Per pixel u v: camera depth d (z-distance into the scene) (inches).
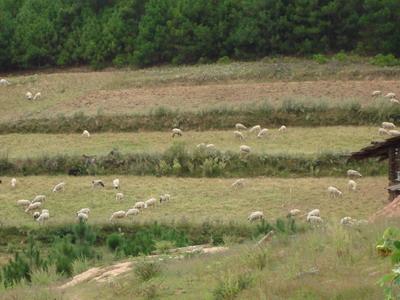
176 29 6658.5
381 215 2541.8
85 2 7401.6
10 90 5935.0
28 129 5024.6
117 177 4192.9
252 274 1743.4
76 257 2696.9
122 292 1893.5
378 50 6328.7
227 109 4911.4
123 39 6845.5
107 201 3831.2
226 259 2001.7
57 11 7298.2
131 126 4901.6
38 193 4001.0
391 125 4574.3
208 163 4158.5
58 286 2201.0
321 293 1514.5
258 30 6486.2
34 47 7007.9
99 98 5472.4
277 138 4569.4
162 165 4200.3
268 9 6584.6
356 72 5693.9
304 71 5792.3
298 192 3804.1
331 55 6392.7
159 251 2591.0
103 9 7416.3
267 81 5684.1
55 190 3978.8
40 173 4328.3
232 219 3385.8
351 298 1467.8
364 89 5260.8
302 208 3572.8
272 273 1747.0
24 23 7194.9
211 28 6658.5
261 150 4293.8
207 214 3535.9
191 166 4175.7
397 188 2869.1
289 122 4810.5
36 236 3417.8
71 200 3875.5
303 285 1579.7
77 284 2172.7
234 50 6574.8
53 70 6968.5
